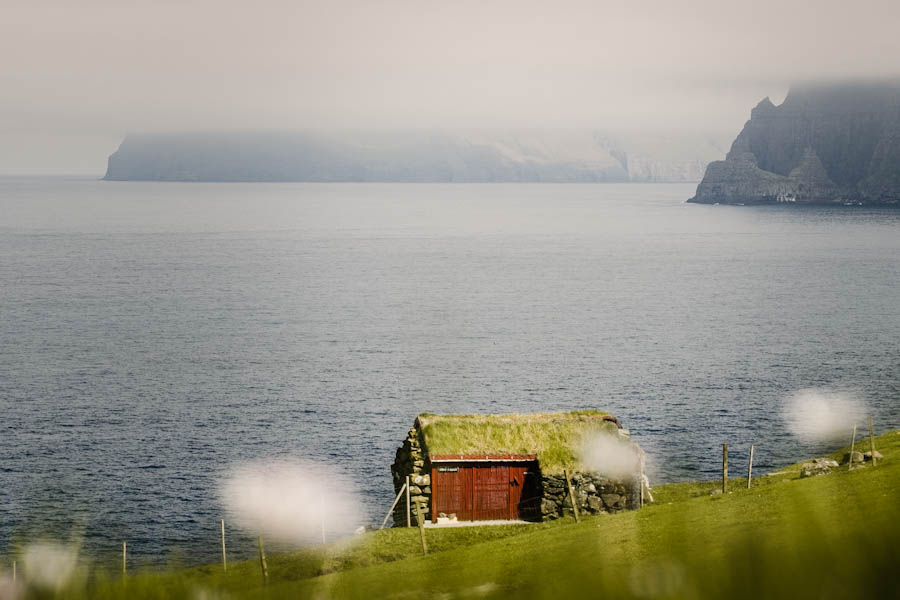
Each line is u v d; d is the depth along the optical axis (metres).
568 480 141.75
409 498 153.88
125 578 28.52
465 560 104.88
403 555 131.00
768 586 16.41
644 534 90.81
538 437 159.38
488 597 43.44
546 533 118.25
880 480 105.06
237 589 28.33
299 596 28.08
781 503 104.50
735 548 17.83
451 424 161.38
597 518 129.88
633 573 18.83
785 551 17.39
